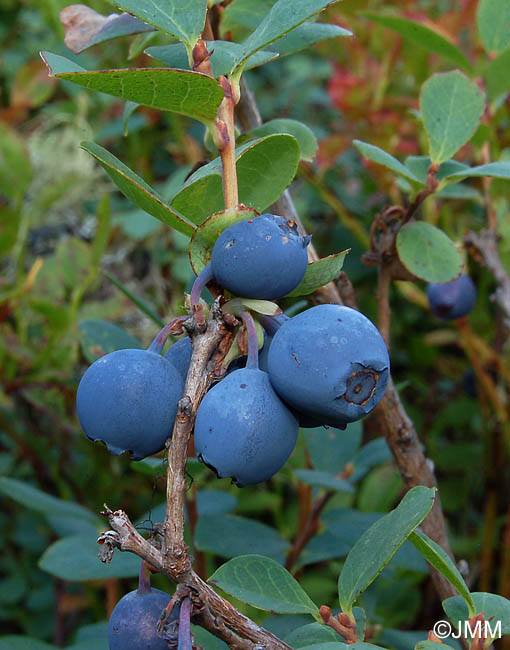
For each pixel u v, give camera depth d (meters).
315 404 0.08
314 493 0.16
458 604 0.10
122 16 0.11
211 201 0.10
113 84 0.09
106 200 0.19
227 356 0.09
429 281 0.12
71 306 0.20
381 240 0.13
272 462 0.08
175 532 0.08
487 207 0.16
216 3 0.11
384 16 0.14
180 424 0.08
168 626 0.09
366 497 0.17
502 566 0.18
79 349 0.20
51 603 0.20
